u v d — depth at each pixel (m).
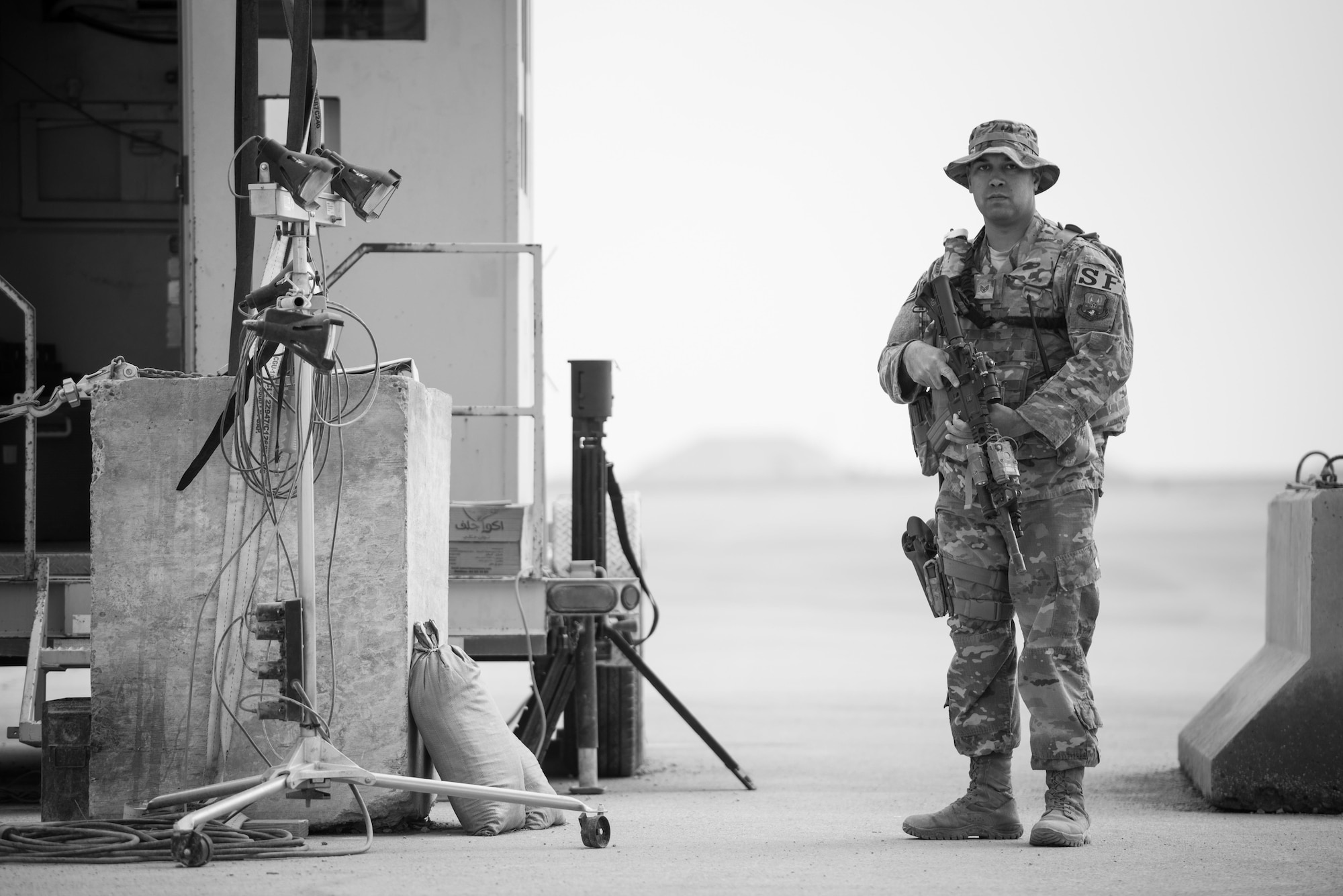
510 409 17.72
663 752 23.36
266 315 12.05
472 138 19.83
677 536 192.62
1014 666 13.91
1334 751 16.36
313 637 12.74
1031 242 13.63
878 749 23.61
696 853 12.74
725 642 52.31
